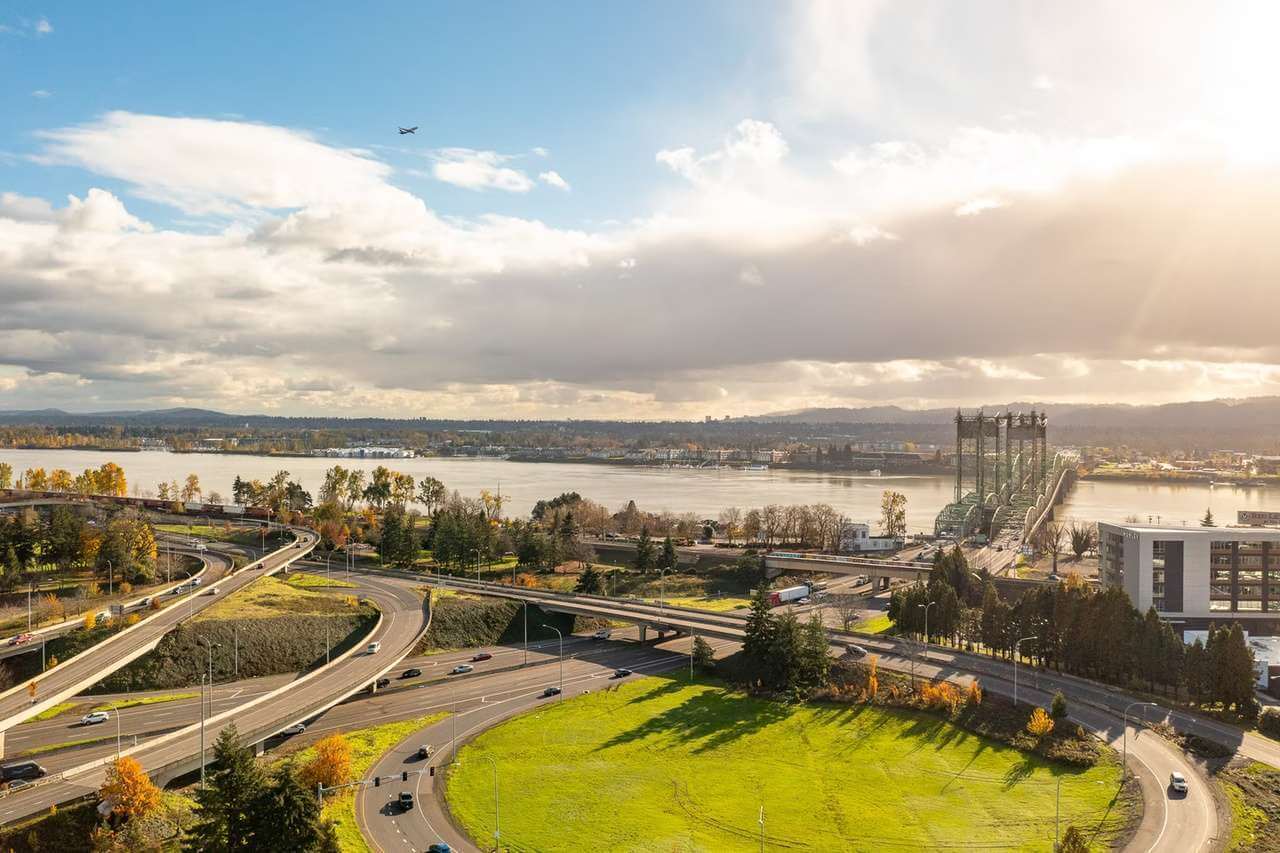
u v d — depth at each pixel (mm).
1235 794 130625
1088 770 141375
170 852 115750
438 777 143125
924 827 125688
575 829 125375
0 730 139500
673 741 160000
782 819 128750
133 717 165875
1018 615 196875
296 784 112000
